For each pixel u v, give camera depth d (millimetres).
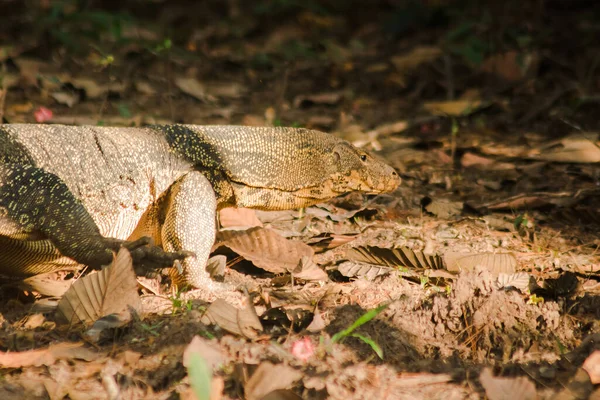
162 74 22578
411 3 28391
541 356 7699
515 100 20641
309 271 9625
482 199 14273
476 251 11133
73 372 7133
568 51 24172
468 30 25188
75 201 8688
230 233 10164
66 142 9047
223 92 21734
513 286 8703
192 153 9516
